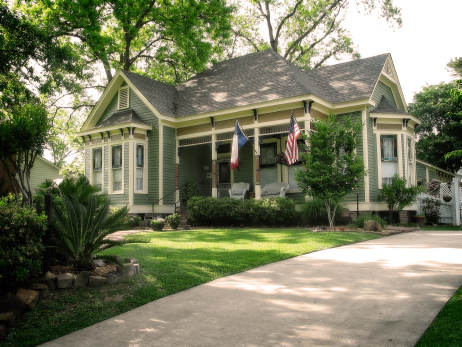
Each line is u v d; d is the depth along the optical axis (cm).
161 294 575
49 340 435
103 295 552
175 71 2819
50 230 589
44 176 3005
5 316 455
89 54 2525
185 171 2056
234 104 1780
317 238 1068
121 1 2097
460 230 1408
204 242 1069
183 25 2303
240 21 3150
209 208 1659
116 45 2392
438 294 504
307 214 1523
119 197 1883
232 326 444
